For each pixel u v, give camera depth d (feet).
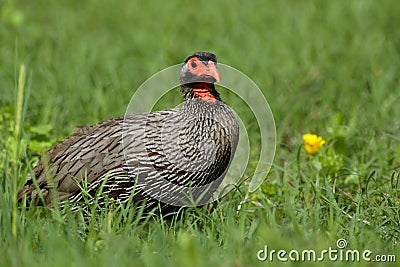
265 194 41.01
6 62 61.82
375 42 66.18
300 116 51.93
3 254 31.63
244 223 35.17
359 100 53.93
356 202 37.63
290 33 68.44
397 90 55.72
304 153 45.85
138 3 81.97
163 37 68.80
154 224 35.86
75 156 38.78
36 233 34.12
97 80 57.93
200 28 71.92
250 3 77.87
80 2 83.46
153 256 30.99
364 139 46.80
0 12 76.13
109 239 32.35
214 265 30.40
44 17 78.69
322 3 75.15
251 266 30.94
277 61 63.26
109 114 50.55
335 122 48.52
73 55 63.87
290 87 56.80
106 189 38.22
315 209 35.86
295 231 33.30
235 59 62.28
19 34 70.69
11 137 43.83
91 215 36.01
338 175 41.01
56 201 35.60
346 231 35.37
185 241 30.68
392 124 49.96
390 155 45.29
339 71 59.11
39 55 64.03
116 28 74.33
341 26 70.08
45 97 53.67
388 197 38.14
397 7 73.77
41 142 44.57
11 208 34.68
